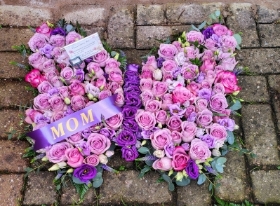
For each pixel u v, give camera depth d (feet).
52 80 5.63
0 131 5.72
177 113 5.34
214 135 5.26
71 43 5.55
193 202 5.26
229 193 5.31
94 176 5.08
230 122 5.38
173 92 5.42
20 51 6.12
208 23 6.57
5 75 6.16
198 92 5.52
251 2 6.98
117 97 5.48
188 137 5.20
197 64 5.83
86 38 5.41
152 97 5.50
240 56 6.38
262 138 5.69
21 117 5.72
